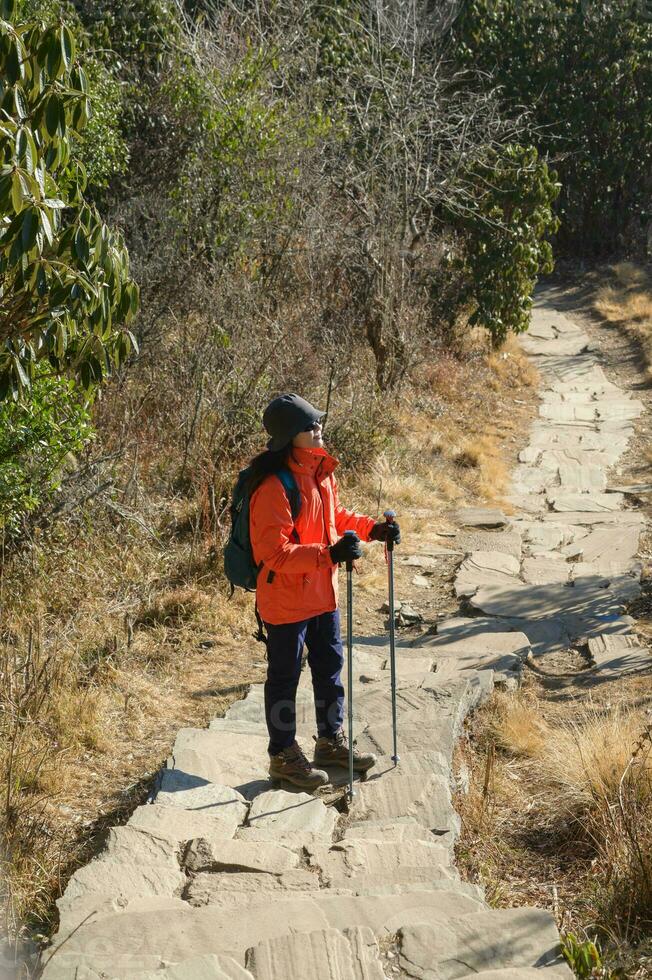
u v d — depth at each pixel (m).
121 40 12.84
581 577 8.08
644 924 3.26
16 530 6.29
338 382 10.43
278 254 12.02
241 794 4.15
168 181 12.07
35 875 3.51
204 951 2.91
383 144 13.05
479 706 5.29
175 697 5.43
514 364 16.50
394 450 10.73
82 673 5.35
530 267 16.03
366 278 12.58
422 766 4.29
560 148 22.39
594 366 16.94
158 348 9.82
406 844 3.57
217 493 7.93
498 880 3.67
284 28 14.45
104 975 2.78
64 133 3.99
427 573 8.25
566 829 4.02
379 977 2.71
